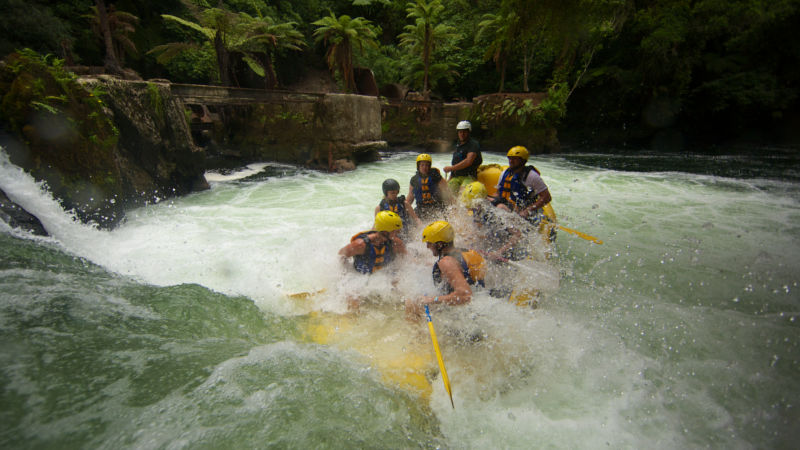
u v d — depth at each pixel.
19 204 4.65
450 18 31.77
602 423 2.42
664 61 22.23
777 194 9.85
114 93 7.17
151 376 2.44
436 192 5.64
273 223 6.64
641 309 3.82
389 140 22.27
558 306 3.81
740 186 11.01
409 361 2.97
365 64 26.92
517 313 3.44
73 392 2.18
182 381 2.43
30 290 3.13
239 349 2.93
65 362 2.41
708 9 22.09
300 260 4.77
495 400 2.63
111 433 1.96
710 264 5.04
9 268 3.38
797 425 2.38
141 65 21.61
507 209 4.78
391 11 32.12
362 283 3.93
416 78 28.00
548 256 4.73
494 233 4.71
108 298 3.37
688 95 23.08
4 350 2.37
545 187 4.70
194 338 3.01
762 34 21.22
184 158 8.80
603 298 4.04
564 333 3.31
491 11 29.28
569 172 13.91
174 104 8.66
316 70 24.02
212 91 10.00
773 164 16.12
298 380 2.60
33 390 2.13
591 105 25.05
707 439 2.29
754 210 8.09
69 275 3.66
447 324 3.27
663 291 4.26
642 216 7.55
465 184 5.98
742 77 21.67
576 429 2.37
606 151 21.92
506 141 20.69
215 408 2.23
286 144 14.35
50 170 5.36
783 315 3.74
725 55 23.00
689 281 4.52
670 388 2.71
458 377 2.83
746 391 2.69
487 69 29.66
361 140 14.38
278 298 3.87
